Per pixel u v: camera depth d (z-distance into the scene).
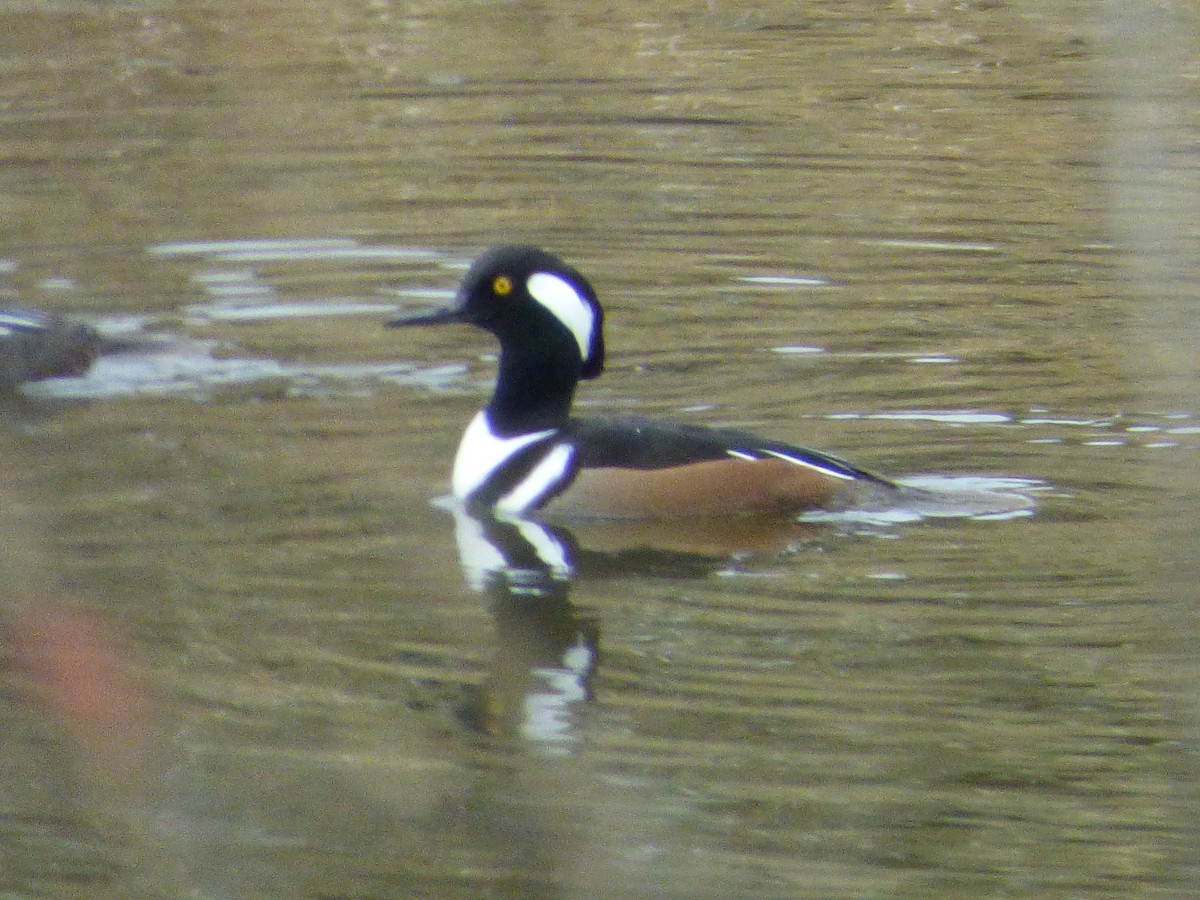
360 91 24.16
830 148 21.98
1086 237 18.50
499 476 12.78
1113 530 11.98
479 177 21.02
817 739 9.42
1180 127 18.55
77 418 14.30
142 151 21.58
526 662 10.32
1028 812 8.69
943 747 9.32
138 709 9.11
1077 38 26.55
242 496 12.78
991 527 12.13
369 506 12.70
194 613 10.89
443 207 19.97
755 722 9.59
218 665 10.24
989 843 8.41
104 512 12.41
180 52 24.80
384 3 28.83
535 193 20.48
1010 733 9.43
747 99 23.98
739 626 10.78
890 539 12.02
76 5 26.77
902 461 13.27
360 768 9.02
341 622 10.85
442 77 24.91
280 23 24.73
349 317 16.83
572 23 28.00
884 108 23.52
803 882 8.07
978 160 21.30
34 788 8.74
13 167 21.11
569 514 12.61
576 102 23.98
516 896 7.86
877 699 9.85
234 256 18.50
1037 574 11.34
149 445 13.73
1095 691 9.84
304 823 8.44
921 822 8.61
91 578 11.31
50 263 18.23
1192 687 7.48
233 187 20.55
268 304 17.14
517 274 12.82
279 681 10.04
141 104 23.02
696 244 18.67
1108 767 9.07
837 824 8.57
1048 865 8.20
